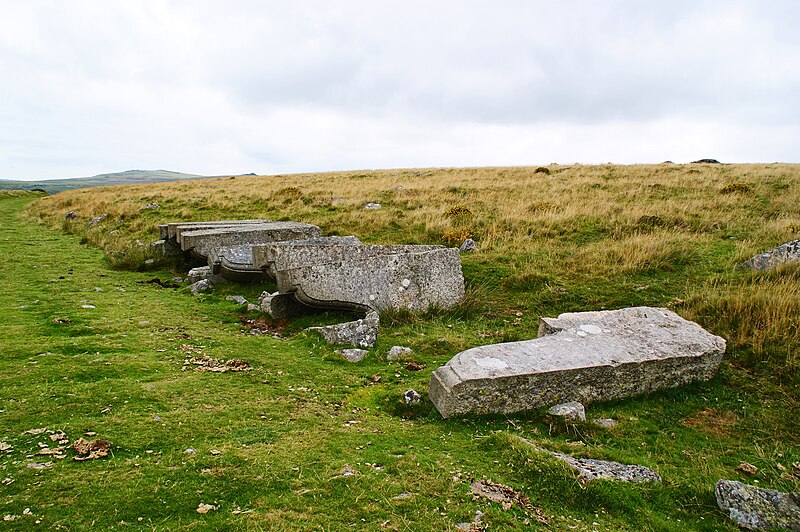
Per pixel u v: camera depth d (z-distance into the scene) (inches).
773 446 179.8
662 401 209.6
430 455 161.3
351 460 156.1
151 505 127.6
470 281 391.9
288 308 335.6
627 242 443.5
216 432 170.9
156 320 317.1
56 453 149.3
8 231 756.0
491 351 208.5
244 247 450.3
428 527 124.4
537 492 143.6
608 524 132.9
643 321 245.8
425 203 745.6
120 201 1008.9
